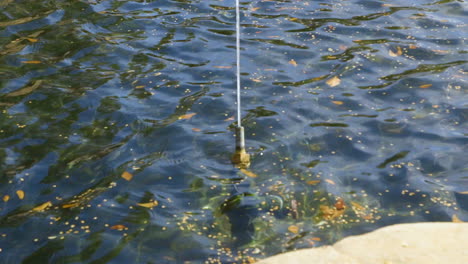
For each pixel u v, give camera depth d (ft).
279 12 24.94
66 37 22.93
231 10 25.25
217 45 22.15
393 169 15.08
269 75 19.90
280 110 17.81
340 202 13.89
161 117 17.51
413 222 13.28
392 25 23.47
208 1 26.30
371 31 22.97
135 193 14.19
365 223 13.25
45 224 13.11
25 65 20.76
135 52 21.70
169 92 18.93
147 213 13.50
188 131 16.76
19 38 22.84
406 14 24.48
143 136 16.55
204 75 19.99
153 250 12.35
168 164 15.30
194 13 25.04
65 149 15.96
